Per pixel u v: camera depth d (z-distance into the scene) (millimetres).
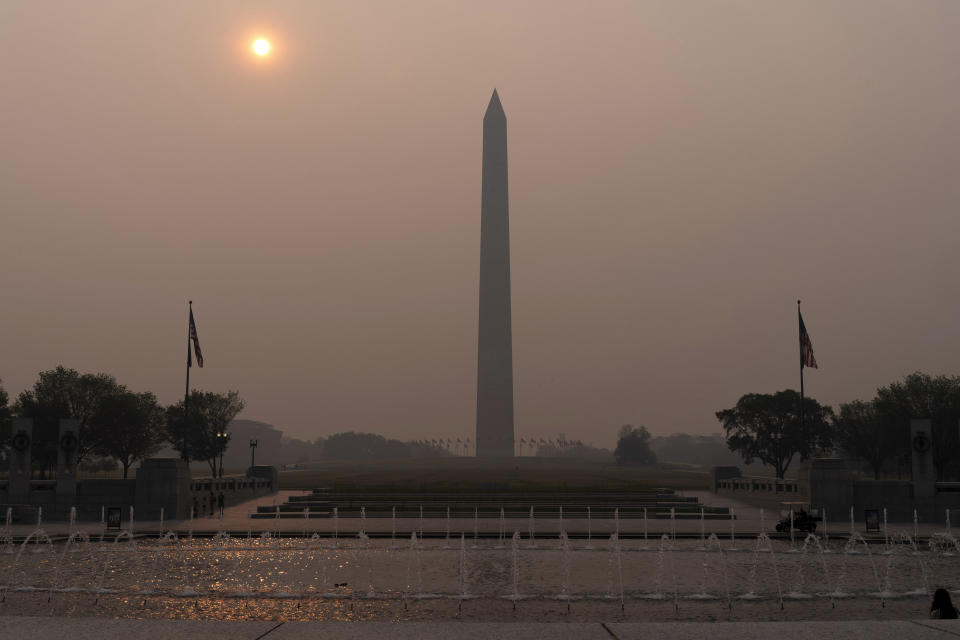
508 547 35062
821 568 28422
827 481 51594
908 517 50844
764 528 46281
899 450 94625
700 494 81250
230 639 7184
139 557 31359
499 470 118438
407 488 69875
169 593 22719
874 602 21734
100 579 25344
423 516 55062
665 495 66438
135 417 90250
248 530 42781
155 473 51594
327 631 7453
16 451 52188
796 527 42125
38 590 23250
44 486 52094
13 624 7629
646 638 7164
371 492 68250
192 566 28562
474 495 65062
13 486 51875
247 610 20203
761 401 110500
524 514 55844
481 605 21031
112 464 126500
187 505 53906
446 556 31719
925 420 51312
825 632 7363
